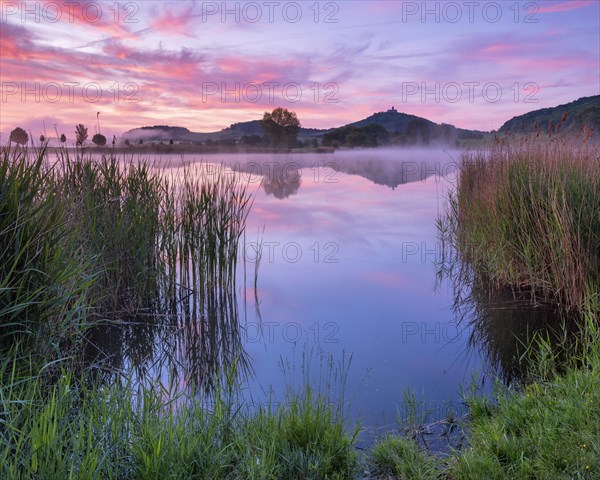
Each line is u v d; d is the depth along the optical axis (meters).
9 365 3.12
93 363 4.24
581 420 2.79
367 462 2.78
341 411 3.23
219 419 2.85
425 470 2.65
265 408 3.31
